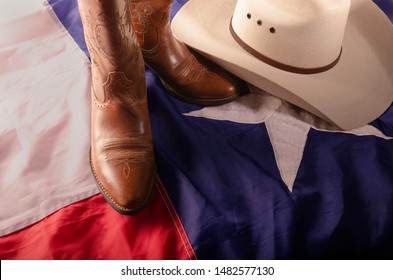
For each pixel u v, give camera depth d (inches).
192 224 25.3
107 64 25.3
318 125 31.4
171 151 28.7
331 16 28.0
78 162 27.7
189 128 29.9
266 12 28.6
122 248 24.4
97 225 25.3
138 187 25.2
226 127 30.8
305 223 26.2
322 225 26.1
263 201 26.2
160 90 32.3
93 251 24.2
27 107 30.9
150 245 24.6
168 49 30.9
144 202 25.4
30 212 25.4
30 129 29.5
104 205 26.2
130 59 25.6
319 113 30.3
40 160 27.9
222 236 25.1
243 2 30.2
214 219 25.4
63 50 35.4
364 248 26.7
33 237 24.4
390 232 26.7
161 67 31.5
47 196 26.1
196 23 34.1
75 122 30.0
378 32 34.8
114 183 25.2
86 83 32.3
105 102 27.0
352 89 31.5
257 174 27.4
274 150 29.4
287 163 28.6
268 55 29.8
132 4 28.8
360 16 35.3
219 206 26.0
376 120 31.9
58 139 29.2
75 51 35.2
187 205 26.0
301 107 31.7
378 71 33.6
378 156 29.0
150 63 32.0
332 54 30.4
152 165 27.0
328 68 30.9
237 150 29.0
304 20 27.7
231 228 25.3
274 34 28.8
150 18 29.3
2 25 36.9
